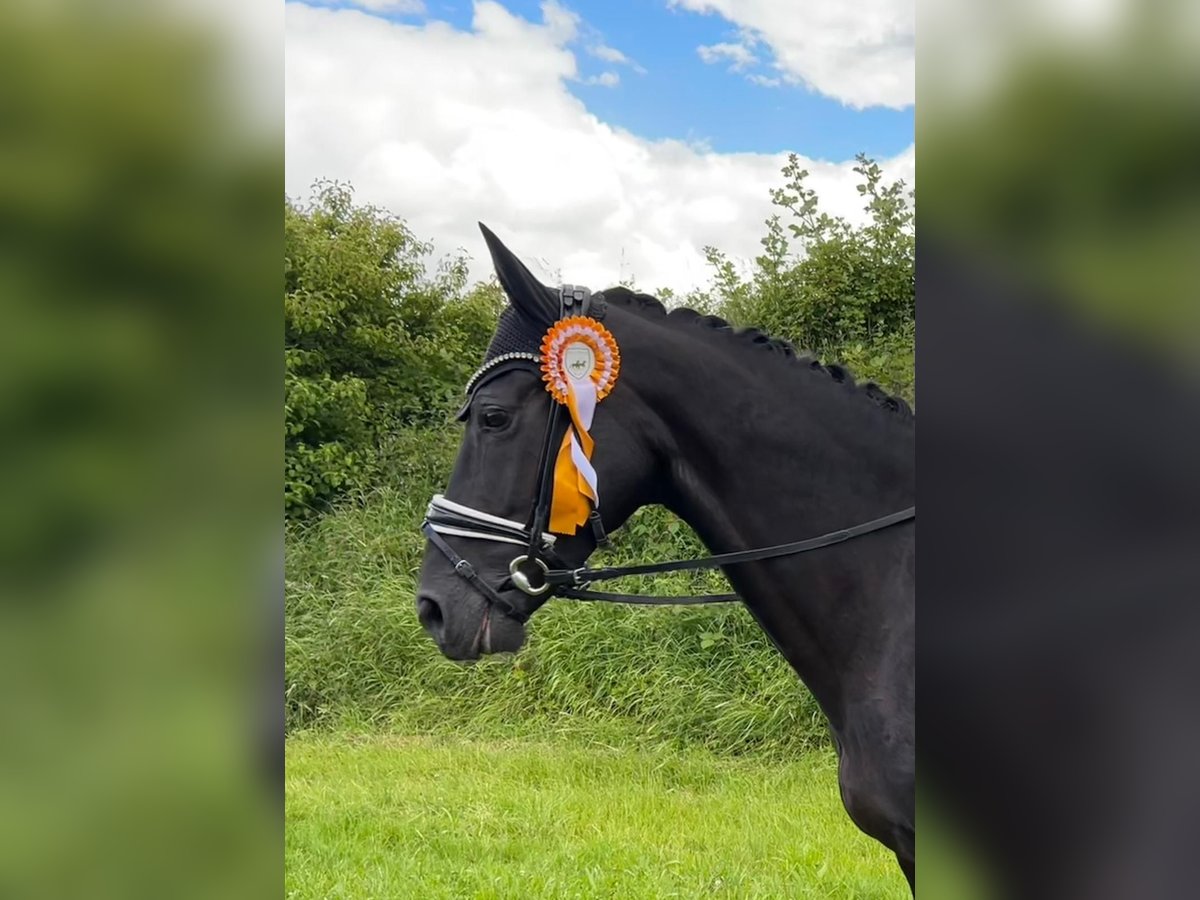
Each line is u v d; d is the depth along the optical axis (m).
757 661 5.84
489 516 1.86
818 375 1.96
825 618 1.88
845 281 7.32
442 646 1.87
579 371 1.85
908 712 1.78
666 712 5.75
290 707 6.30
